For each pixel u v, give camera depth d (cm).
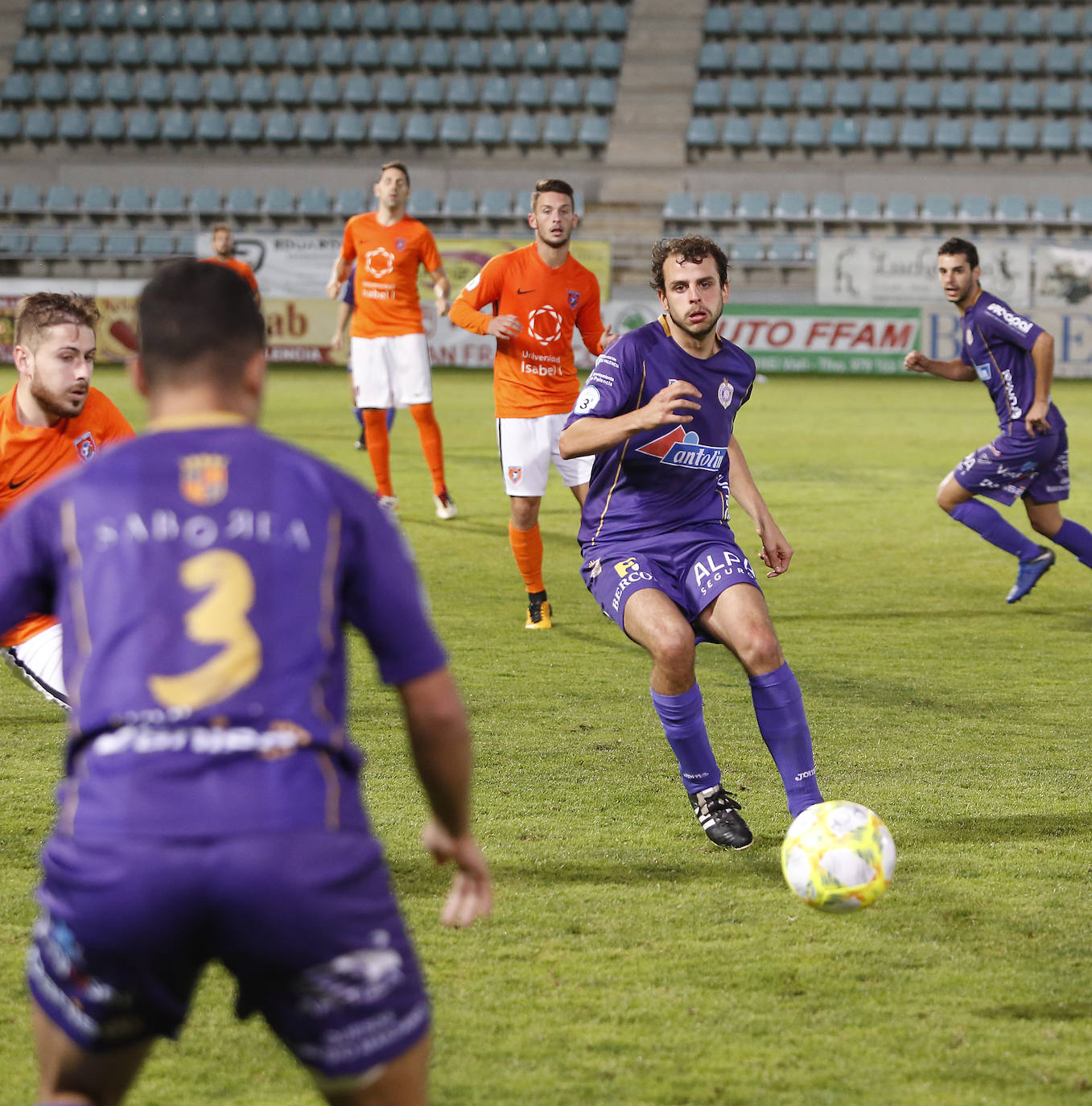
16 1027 671
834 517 2495
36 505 443
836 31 7150
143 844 403
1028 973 736
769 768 1114
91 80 6912
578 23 7162
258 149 6806
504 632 1630
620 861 904
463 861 491
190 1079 627
